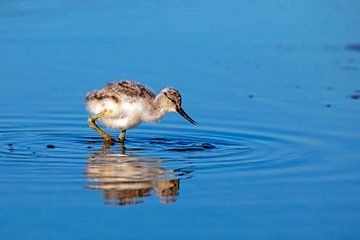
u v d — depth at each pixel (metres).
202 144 14.56
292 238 10.09
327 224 10.52
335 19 25.02
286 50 21.67
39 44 21.47
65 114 16.48
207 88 18.31
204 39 22.41
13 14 24.31
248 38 22.69
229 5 26.52
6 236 10.03
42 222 10.47
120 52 20.95
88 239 9.95
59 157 13.52
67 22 23.58
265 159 13.48
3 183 11.94
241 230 10.30
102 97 14.64
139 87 15.05
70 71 19.34
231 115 16.45
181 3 26.50
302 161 13.36
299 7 26.56
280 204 11.23
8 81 18.55
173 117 16.48
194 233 10.18
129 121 14.78
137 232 10.20
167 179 12.27
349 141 14.56
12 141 14.58
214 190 11.78
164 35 22.66
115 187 11.86
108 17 24.34
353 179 12.38
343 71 19.73
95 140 14.85
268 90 18.20
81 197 11.40
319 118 16.12
